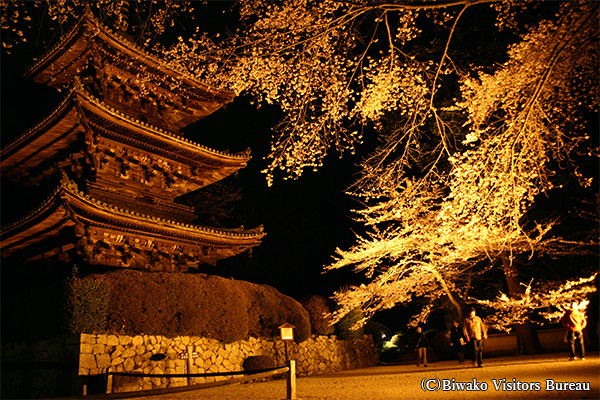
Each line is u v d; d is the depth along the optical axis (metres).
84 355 12.88
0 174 18.73
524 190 9.63
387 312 36.16
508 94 8.91
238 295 18.11
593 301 19.05
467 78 9.67
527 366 13.02
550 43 7.64
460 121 15.74
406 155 12.74
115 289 14.55
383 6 8.91
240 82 11.02
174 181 20.80
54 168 17.89
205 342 16.61
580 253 17.97
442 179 12.80
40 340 14.00
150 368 14.41
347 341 24.78
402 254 19.39
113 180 18.41
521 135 8.99
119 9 12.41
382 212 17.77
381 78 10.28
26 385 13.88
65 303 13.21
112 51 18.44
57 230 15.71
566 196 18.44
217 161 21.03
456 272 19.56
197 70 11.41
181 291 16.05
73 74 19.30
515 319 16.95
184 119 23.47
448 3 8.37
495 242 14.84
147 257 17.89
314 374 20.67
